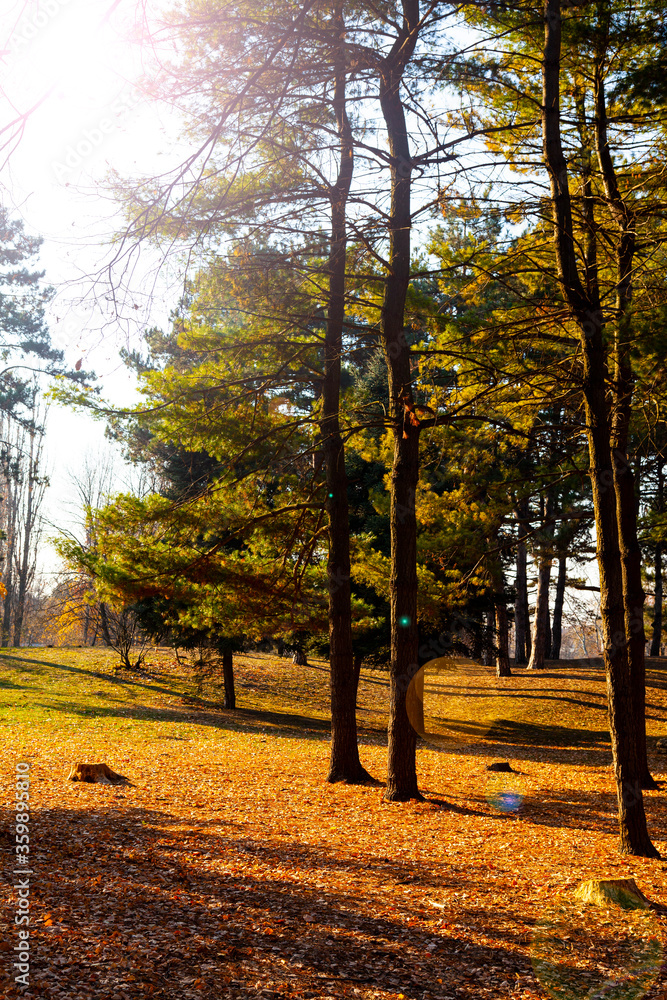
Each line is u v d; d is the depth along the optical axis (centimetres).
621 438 1350
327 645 2447
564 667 3281
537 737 2212
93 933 529
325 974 509
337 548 1360
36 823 820
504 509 1445
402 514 1185
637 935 591
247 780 1254
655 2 968
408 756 1172
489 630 2856
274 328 1264
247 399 1309
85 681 2703
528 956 554
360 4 959
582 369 1127
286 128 706
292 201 1030
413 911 644
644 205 1058
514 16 961
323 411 1361
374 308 1354
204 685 2853
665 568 2794
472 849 875
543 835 970
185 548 1408
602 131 1120
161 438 1264
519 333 998
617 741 896
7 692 2339
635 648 1377
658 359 967
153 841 797
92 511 1373
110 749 1503
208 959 512
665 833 1041
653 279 1055
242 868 730
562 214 883
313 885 695
